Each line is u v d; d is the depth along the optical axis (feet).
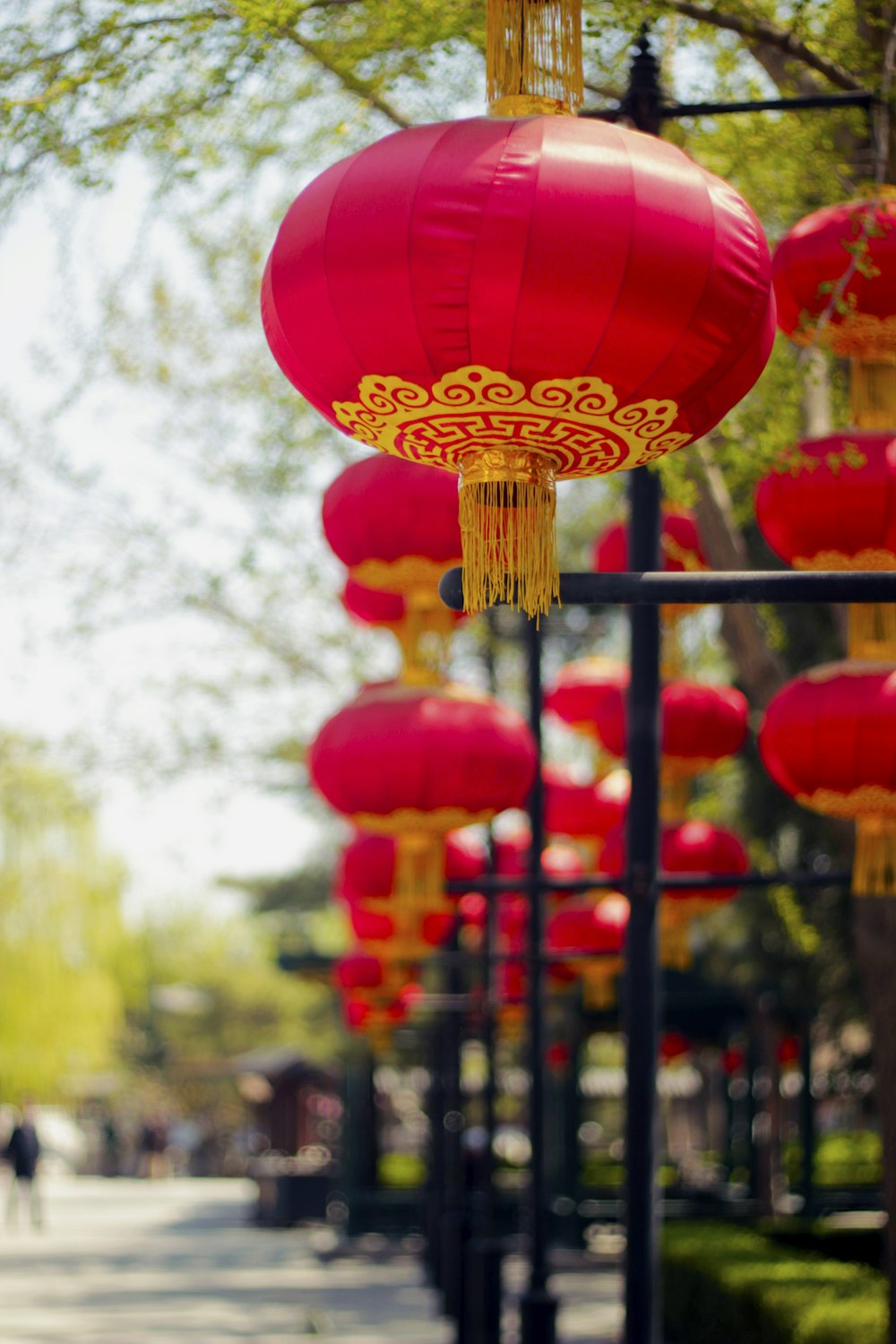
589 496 62.64
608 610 60.39
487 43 13.41
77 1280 63.10
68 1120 176.04
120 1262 70.79
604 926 35.14
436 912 25.95
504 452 12.57
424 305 11.59
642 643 20.93
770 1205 63.72
